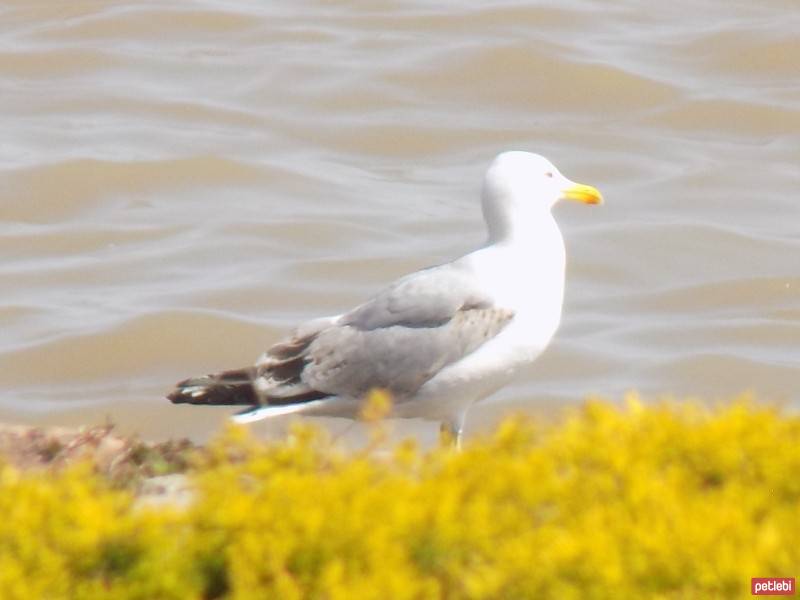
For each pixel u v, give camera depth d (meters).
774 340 19.19
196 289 20.11
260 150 24.38
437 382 10.34
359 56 27.36
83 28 28.59
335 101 25.97
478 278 10.35
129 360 18.44
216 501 6.53
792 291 20.39
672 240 21.75
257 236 21.66
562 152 24.42
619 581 6.00
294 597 6.02
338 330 10.62
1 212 22.41
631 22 28.70
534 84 26.27
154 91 26.36
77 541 6.31
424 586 6.08
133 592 6.16
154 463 9.09
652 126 25.20
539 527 6.47
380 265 20.73
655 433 7.14
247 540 6.21
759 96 25.97
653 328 19.44
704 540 6.13
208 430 16.66
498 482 6.68
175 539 6.45
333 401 10.59
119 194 22.91
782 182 23.50
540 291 10.37
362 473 6.71
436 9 29.17
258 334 18.92
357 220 22.12
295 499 6.47
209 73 27.00
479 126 25.14
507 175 10.48
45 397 17.67
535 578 6.07
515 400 17.41
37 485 6.79
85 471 7.08
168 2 29.75
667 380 18.12
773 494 6.79
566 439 7.16
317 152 24.47
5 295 20.11
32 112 25.58
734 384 18.11
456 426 10.71
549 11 28.84
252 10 29.47
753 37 27.66
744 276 20.81
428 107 25.75
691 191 23.23
